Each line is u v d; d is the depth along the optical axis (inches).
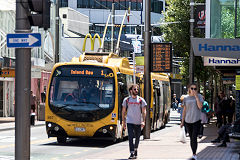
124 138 1646.2
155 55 1621.6
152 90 1958.7
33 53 2923.2
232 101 2074.3
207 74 3223.4
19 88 734.5
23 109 731.4
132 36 4820.4
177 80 6358.3
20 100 732.7
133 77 1635.1
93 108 1400.1
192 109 968.9
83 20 4940.9
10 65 2292.1
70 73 1424.7
